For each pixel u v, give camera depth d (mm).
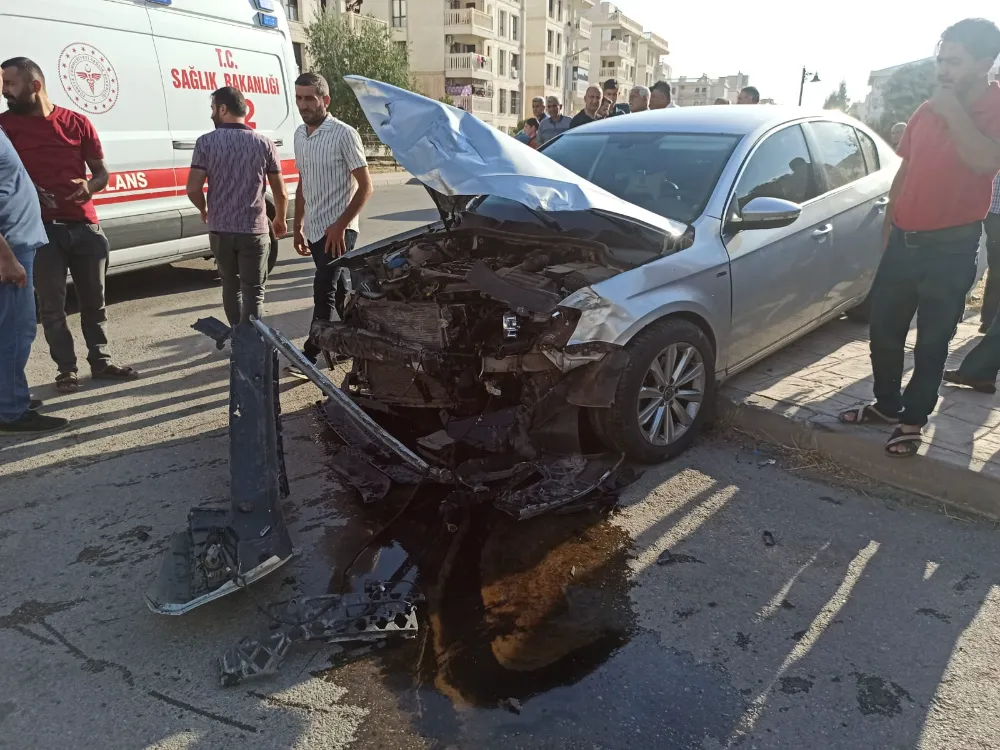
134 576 2842
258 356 3006
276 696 2232
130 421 4297
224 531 2695
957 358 4719
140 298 7145
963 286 3199
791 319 4426
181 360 5348
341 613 2488
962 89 3041
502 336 3406
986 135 3006
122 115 6098
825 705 2197
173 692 2254
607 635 2504
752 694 2244
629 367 3387
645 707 2191
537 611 2627
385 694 2242
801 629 2531
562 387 3344
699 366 3742
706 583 2783
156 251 6684
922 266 3252
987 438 3539
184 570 2611
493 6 49500
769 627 2543
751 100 8664
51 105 4484
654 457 3645
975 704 2197
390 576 2824
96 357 4883
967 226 3143
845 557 2947
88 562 2928
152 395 4695
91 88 5805
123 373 4965
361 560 2928
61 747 2045
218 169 4766
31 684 2285
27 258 3967
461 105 42719
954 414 3824
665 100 7945
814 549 3002
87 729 2109
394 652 2420
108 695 2242
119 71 6023
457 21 46281
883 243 3592
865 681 2293
